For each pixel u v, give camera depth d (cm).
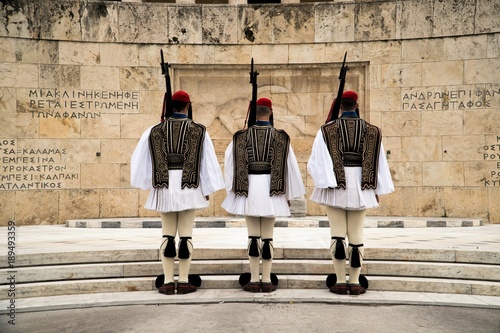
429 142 1541
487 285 738
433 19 1542
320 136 753
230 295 731
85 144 1545
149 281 777
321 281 778
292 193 768
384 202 1558
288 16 1608
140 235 1131
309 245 902
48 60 1526
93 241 998
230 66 1614
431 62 1544
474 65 1512
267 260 754
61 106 1531
